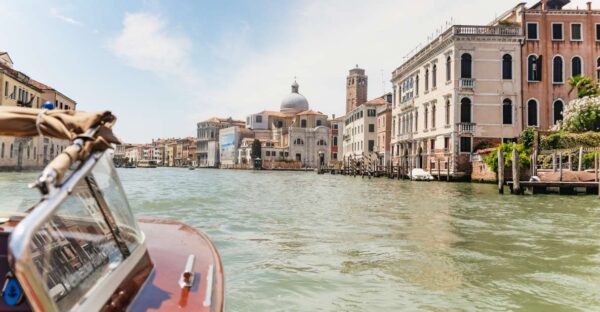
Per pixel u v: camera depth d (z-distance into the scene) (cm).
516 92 3759
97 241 273
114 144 243
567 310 532
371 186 3231
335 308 531
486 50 3772
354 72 10388
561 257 802
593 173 2450
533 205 1744
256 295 571
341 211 1491
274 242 912
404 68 5006
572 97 3784
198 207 1591
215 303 294
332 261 751
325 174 7188
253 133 11688
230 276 652
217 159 12756
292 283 622
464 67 3794
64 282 230
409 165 4716
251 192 2477
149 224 511
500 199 2016
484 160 3431
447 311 525
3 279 256
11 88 3800
